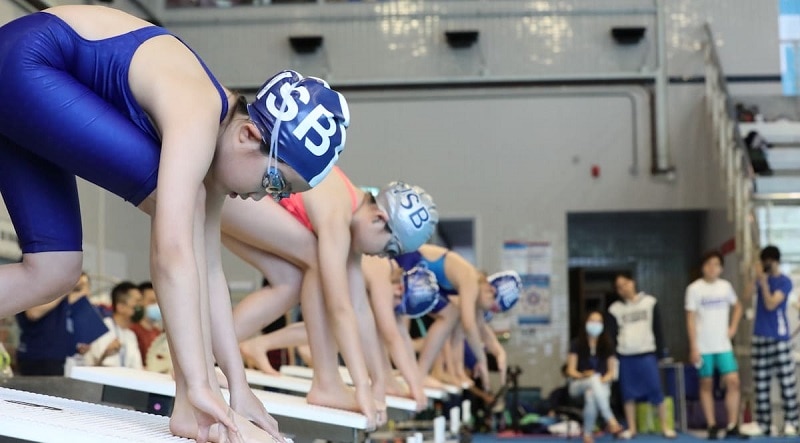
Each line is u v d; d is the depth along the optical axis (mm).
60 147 2826
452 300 10234
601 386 14320
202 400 2564
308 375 7648
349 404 4941
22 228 3176
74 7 3014
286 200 4941
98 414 2932
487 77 20109
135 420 2949
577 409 15219
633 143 20047
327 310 4957
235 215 4680
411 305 7672
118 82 2854
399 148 20203
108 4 15492
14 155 3117
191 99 2748
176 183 2629
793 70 20016
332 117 2912
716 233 19625
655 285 21203
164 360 8945
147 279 17625
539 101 20219
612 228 21266
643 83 20078
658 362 15430
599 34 20172
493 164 20141
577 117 20156
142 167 2826
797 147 18828
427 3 20234
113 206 15797
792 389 14023
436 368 11359
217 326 3250
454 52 20219
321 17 20188
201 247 2895
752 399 16078
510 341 19969
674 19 20125
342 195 5062
